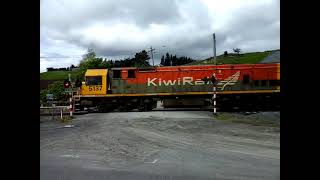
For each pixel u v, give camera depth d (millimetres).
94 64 77688
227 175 8789
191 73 39500
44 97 50969
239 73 38531
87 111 40562
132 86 40125
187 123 23953
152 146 14062
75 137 17266
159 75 39906
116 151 12859
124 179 8422
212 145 14180
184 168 9703
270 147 13562
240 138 16297
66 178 8523
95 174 8969
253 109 38438
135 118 28594
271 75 38125
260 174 8875
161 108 44219
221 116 29188
